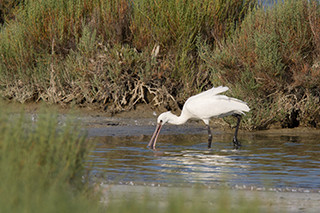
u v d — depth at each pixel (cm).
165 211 609
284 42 1622
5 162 591
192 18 1839
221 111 1367
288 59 1609
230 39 1719
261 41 1600
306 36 1642
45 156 657
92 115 1780
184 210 596
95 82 1827
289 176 954
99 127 1628
